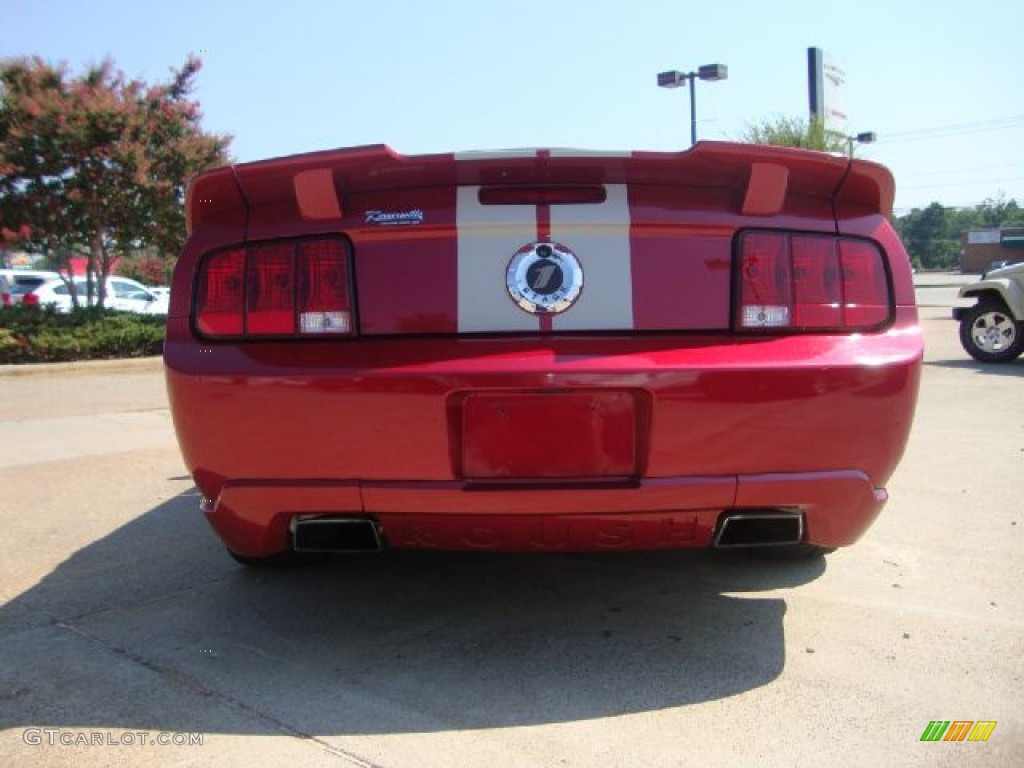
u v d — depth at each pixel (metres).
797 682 2.77
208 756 2.35
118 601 3.49
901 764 2.31
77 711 2.59
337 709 2.60
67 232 15.38
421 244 2.72
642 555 4.04
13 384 11.31
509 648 3.04
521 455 2.66
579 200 2.75
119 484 5.49
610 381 2.59
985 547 4.05
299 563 3.84
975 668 2.85
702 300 2.72
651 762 2.32
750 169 2.69
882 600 3.45
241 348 2.75
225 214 2.88
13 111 14.27
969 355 12.12
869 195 2.88
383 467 2.65
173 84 15.88
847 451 2.70
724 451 2.63
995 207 125.00
